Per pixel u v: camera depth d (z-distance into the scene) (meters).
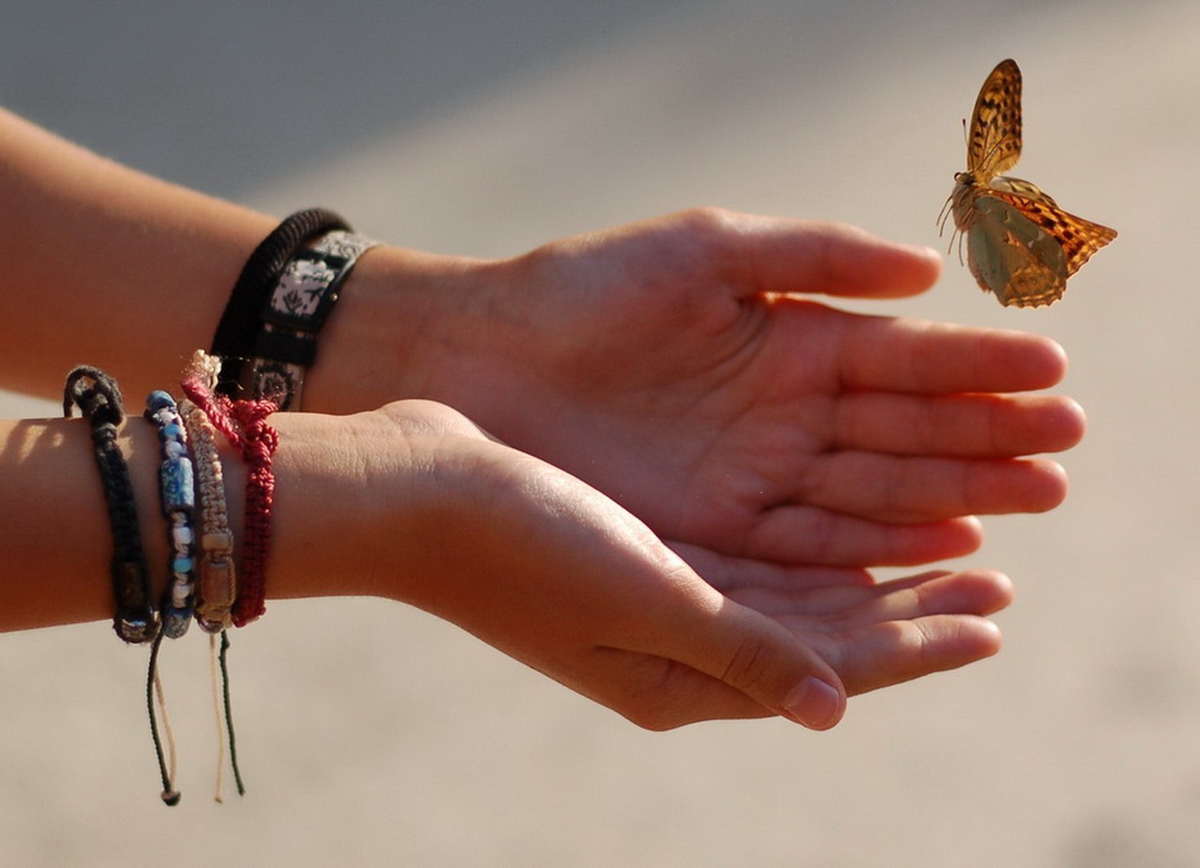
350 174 2.21
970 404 1.42
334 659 1.66
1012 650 1.64
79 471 1.32
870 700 1.62
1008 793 1.58
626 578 1.33
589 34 2.56
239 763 1.60
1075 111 2.21
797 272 1.43
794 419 1.43
